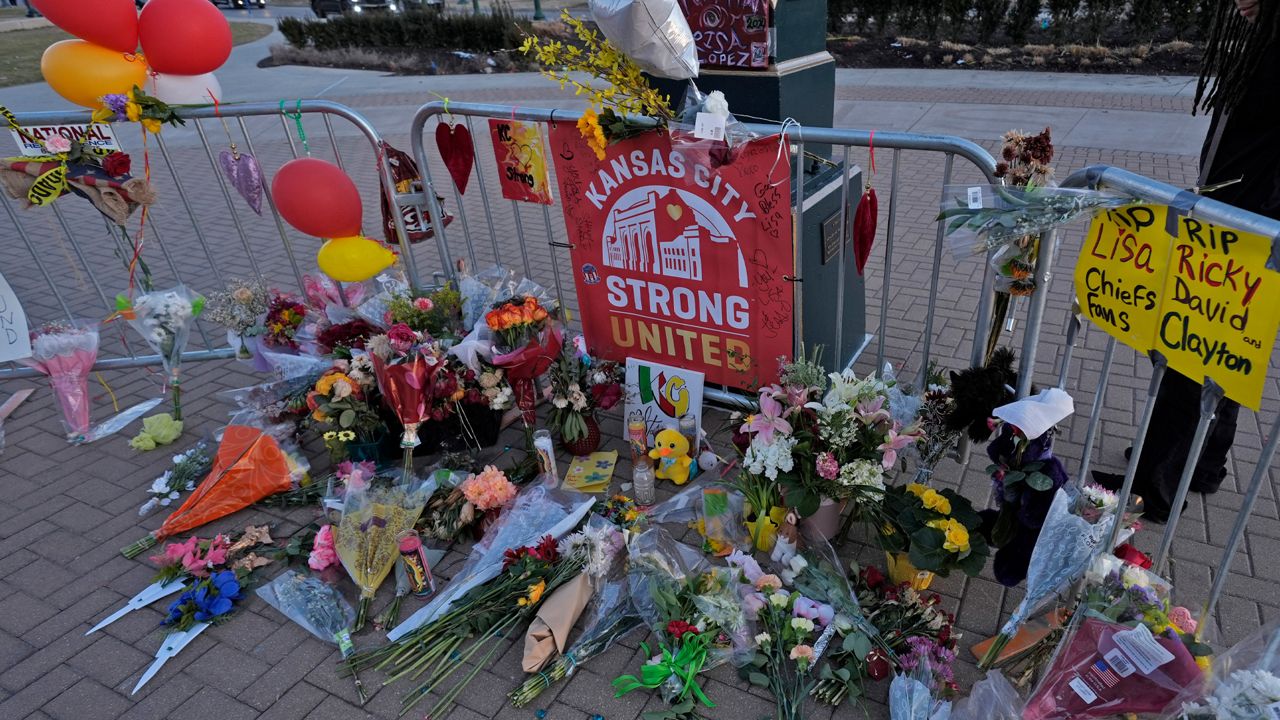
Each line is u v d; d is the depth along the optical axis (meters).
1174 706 2.19
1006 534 2.79
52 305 6.20
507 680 2.85
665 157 3.51
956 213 2.71
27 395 4.85
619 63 3.25
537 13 20.12
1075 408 4.11
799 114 3.81
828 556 3.14
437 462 4.05
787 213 3.34
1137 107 9.59
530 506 3.54
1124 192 2.28
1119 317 2.44
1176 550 3.16
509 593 3.09
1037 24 14.13
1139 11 12.88
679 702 2.71
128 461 4.23
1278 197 2.61
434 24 17.77
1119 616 2.46
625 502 3.58
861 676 2.71
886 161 8.48
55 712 2.80
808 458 3.09
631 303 4.09
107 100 3.98
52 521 3.79
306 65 17.48
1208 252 2.03
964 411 3.01
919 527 2.87
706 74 3.72
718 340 3.92
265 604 3.25
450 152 4.20
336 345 4.25
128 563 3.50
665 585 2.98
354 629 3.08
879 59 13.60
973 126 9.28
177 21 3.92
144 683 2.90
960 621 2.96
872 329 5.05
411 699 2.78
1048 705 2.38
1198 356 2.15
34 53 20.95
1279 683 2.04
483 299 4.36
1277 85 2.47
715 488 3.48
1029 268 2.79
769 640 2.82
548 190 4.00
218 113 4.21
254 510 3.81
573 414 3.86
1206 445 3.21
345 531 3.38
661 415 3.98
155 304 4.28
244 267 6.85
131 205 4.23
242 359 4.77
